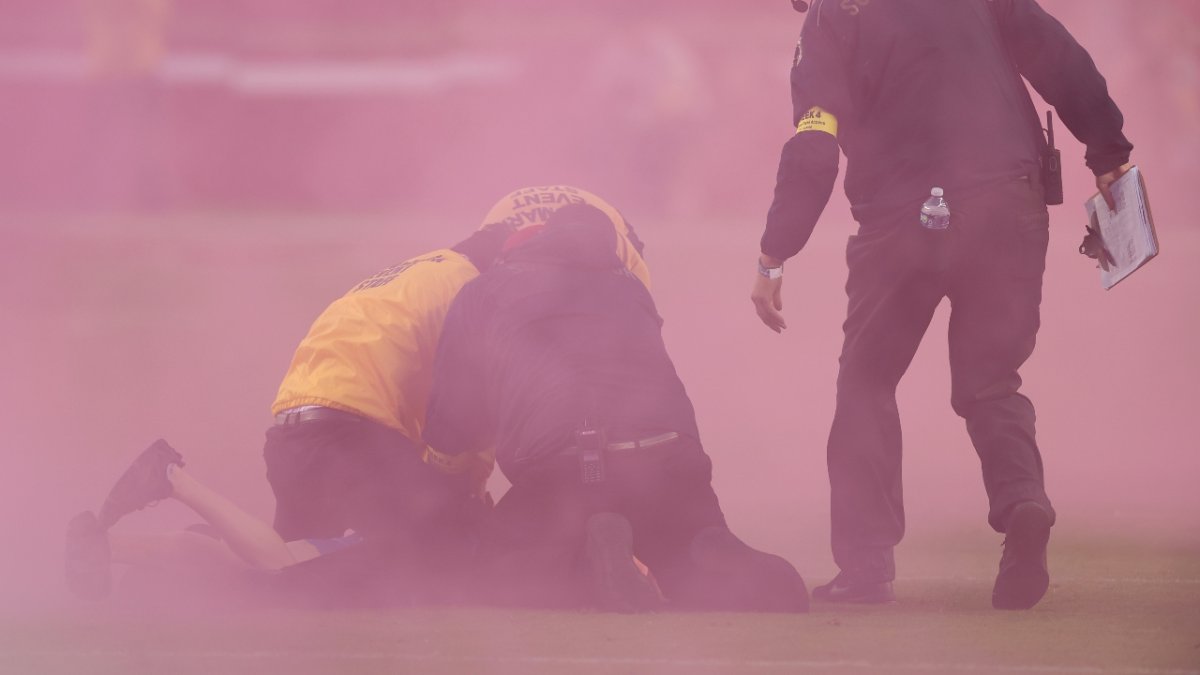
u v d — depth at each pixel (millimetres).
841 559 19031
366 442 20172
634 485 18625
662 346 19594
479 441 19938
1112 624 16828
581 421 18656
